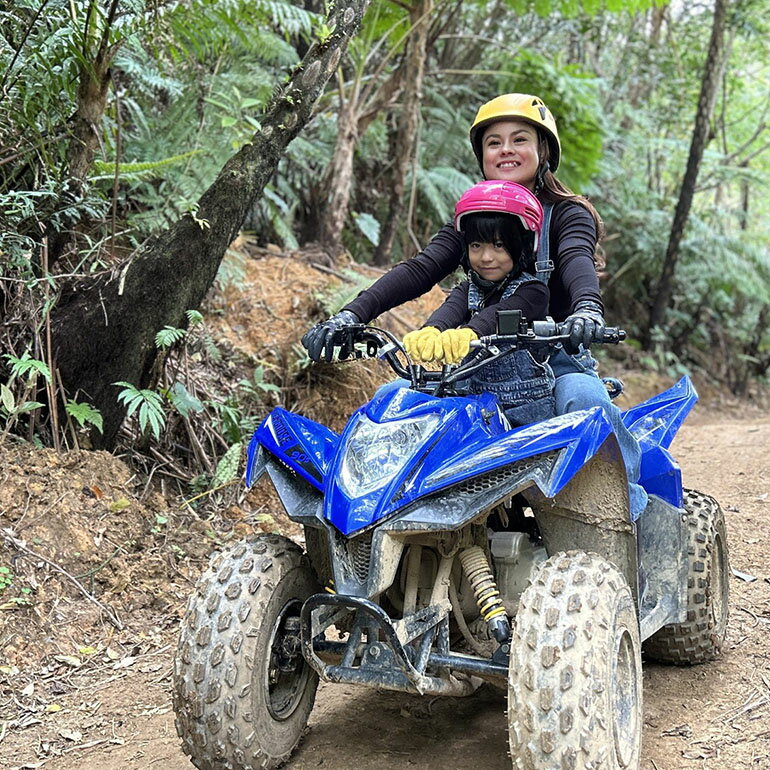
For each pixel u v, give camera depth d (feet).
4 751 10.55
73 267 18.12
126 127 22.41
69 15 16.10
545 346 9.82
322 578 9.73
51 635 13.06
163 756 10.12
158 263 15.99
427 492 8.23
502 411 9.99
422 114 35.01
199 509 17.19
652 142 47.39
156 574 14.75
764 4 47.60
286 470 9.32
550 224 10.50
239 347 21.31
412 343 8.98
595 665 7.56
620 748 8.03
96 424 15.51
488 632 9.42
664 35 52.65
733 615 13.51
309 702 9.73
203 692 8.45
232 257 22.93
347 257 26.94
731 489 20.43
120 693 11.89
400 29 29.81
